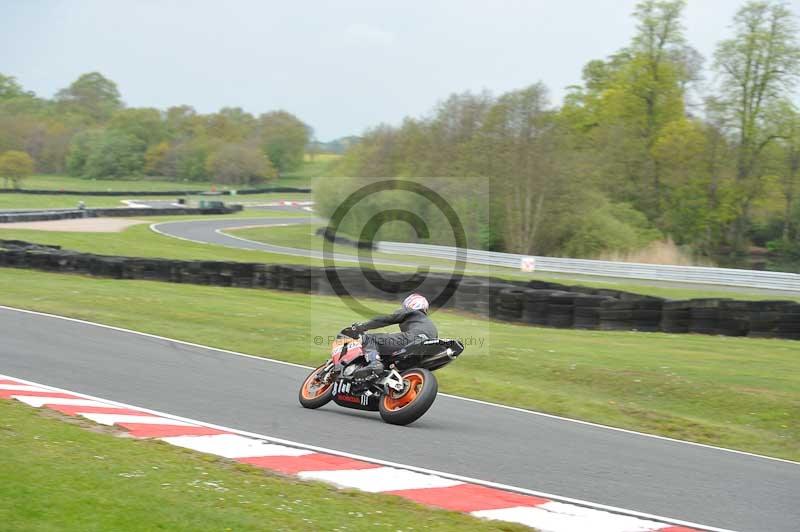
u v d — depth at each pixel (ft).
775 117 204.03
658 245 192.95
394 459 31.99
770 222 216.54
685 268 144.15
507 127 163.53
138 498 22.98
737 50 205.05
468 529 23.86
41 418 33.14
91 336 60.13
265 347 60.34
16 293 82.48
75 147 525.34
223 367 51.93
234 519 22.08
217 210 292.81
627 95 234.38
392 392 38.78
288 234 209.26
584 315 79.77
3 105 640.17
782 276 135.33
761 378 56.65
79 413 35.27
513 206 163.22
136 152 531.91
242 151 497.87
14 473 23.99
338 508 24.58
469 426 39.75
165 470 26.78
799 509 29.68
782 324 77.66
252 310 79.51
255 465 29.55
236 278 101.81
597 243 175.01
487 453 34.19
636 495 29.76
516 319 82.12
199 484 25.50
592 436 40.14
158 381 45.65
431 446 34.60
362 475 29.22
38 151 533.14
